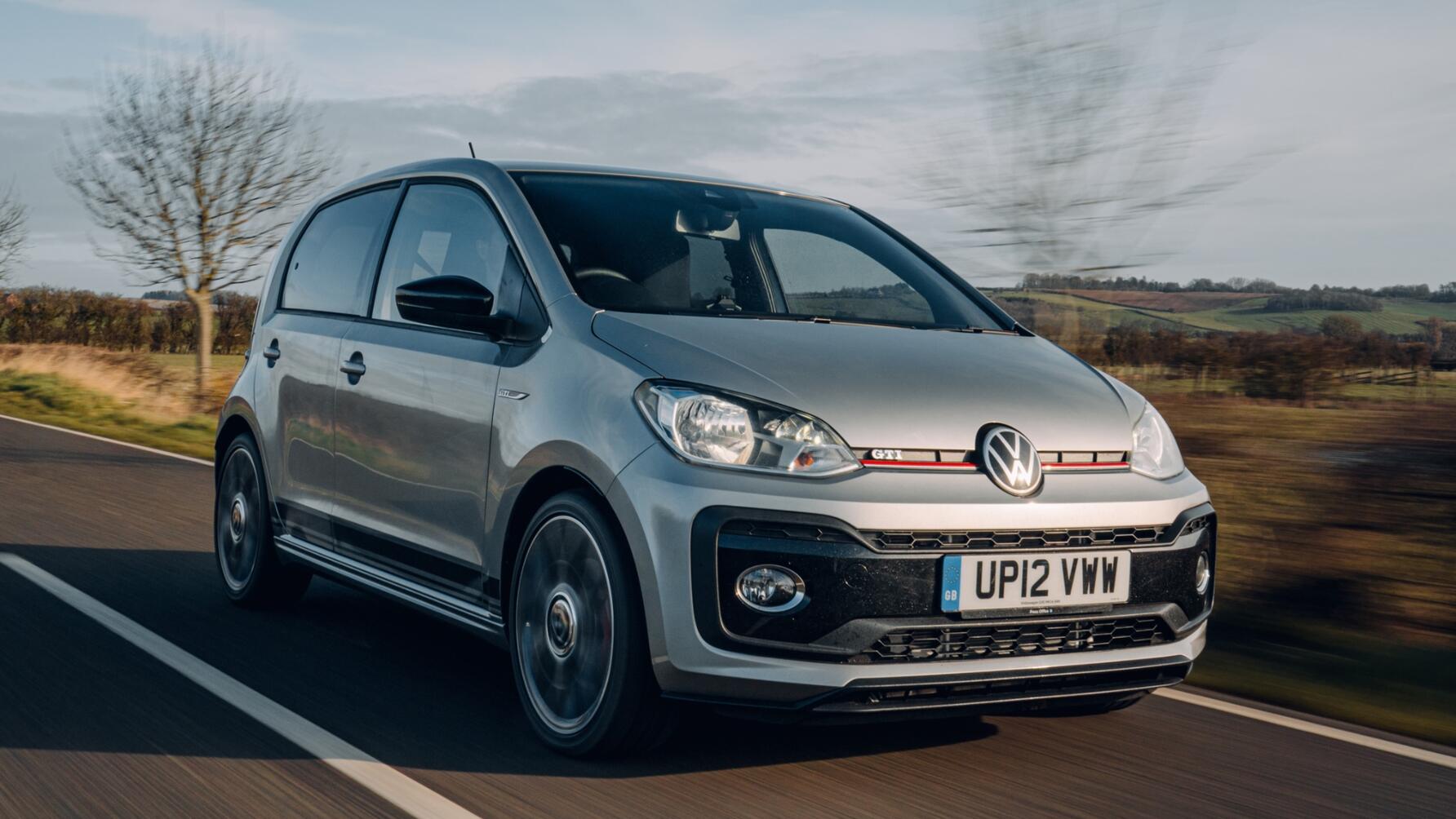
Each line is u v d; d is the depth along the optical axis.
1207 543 3.39
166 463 10.39
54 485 8.63
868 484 2.95
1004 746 3.46
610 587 3.08
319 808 2.83
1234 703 3.98
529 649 3.39
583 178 4.07
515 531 3.46
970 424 3.14
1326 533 5.31
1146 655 3.22
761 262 3.99
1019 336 4.07
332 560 4.38
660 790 3.01
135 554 6.05
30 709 3.54
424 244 4.15
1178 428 5.89
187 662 4.09
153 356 23.28
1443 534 5.14
